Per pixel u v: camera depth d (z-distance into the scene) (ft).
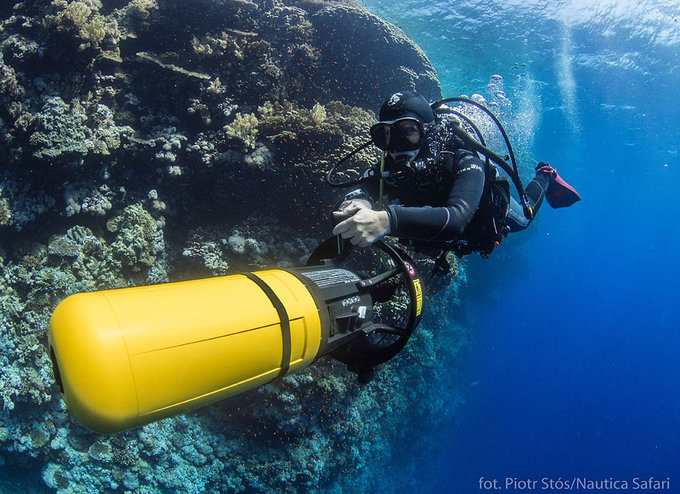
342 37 31.91
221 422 27.89
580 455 69.26
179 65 26.81
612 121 81.61
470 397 54.03
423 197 8.07
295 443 28.32
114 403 4.14
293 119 26.27
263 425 27.76
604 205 139.74
